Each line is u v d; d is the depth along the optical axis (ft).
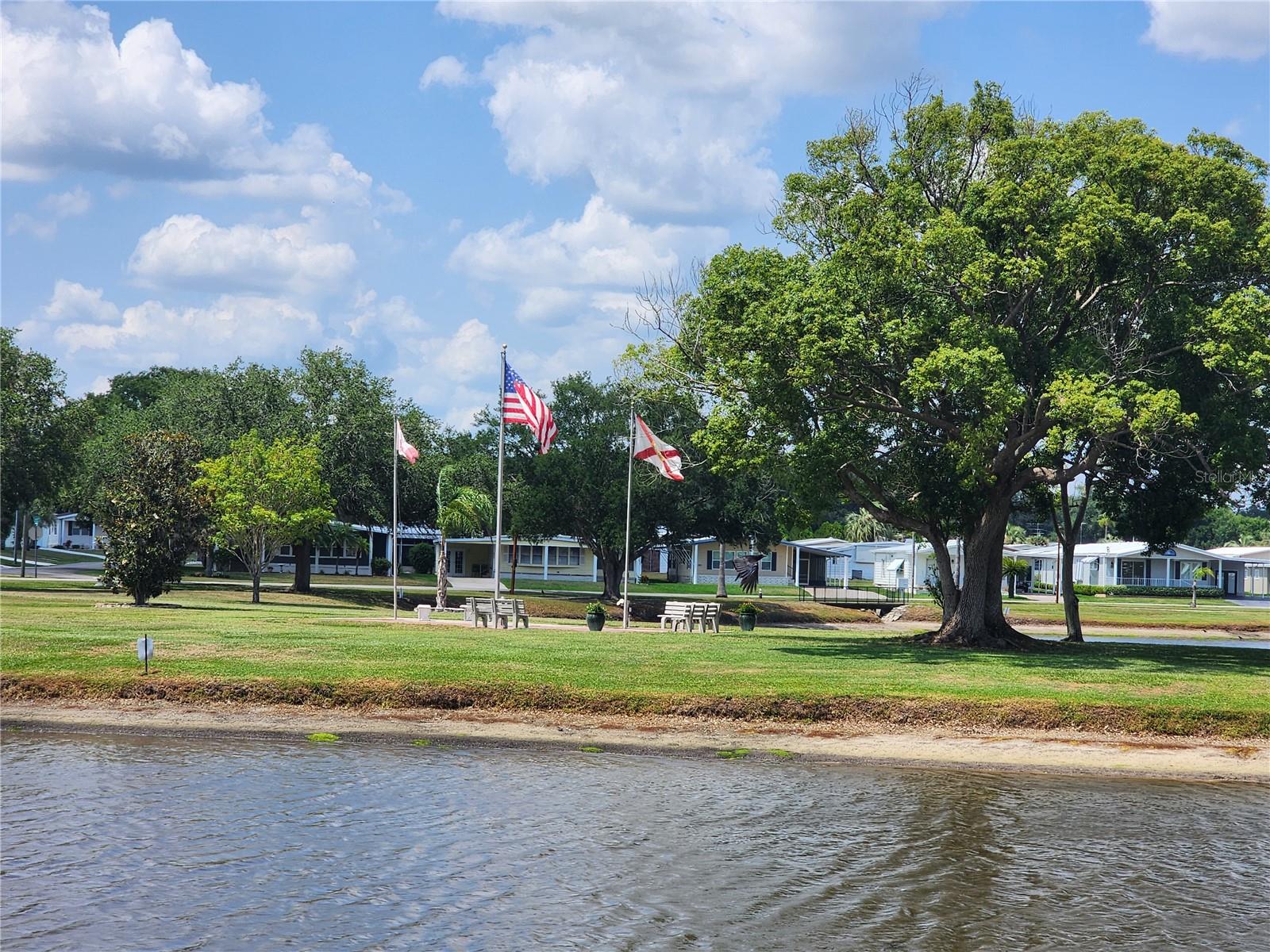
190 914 35.68
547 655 81.92
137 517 126.62
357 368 204.54
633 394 183.62
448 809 48.67
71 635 85.66
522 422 110.83
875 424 101.71
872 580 344.28
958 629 103.91
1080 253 85.87
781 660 83.25
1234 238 86.63
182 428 201.67
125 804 48.57
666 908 37.06
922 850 43.86
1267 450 92.27
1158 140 93.50
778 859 42.42
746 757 60.70
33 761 56.54
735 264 94.99
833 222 107.55
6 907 36.06
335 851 42.37
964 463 86.79
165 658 77.15
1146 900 38.63
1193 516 108.06
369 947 33.37
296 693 69.92
